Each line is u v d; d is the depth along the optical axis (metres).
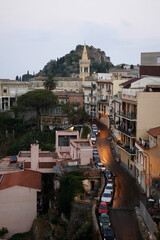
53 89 102.06
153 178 38.31
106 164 52.78
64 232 37.66
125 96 53.12
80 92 107.19
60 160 51.31
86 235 31.03
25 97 81.75
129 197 38.69
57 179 46.41
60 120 83.06
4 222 43.72
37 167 53.06
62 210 39.94
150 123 46.84
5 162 55.44
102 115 88.94
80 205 36.31
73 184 39.47
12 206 43.78
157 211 32.62
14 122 82.88
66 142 62.38
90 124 84.88
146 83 53.97
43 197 48.31
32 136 76.62
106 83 87.44
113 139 62.50
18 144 74.94
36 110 84.44
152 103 46.72
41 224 41.50
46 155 57.41
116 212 34.44
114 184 43.12
